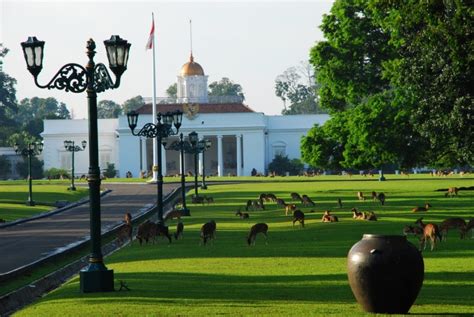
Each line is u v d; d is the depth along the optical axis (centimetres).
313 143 16575
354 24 15475
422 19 7488
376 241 4097
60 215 14375
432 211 11581
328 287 5088
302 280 5428
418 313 4122
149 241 8531
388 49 15325
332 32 15838
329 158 16612
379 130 14738
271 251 7238
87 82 5222
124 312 4312
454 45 6888
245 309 4325
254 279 5522
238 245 7869
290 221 10662
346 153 15800
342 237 8325
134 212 14338
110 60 5250
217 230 9731
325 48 15900
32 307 4675
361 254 4097
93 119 5188
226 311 4272
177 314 4209
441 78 8019
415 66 8475
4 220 12912
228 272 5912
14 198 18750
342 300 4575
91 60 5241
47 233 10512
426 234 6962
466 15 6688
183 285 5291
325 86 16575
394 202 13825
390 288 4041
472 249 6950
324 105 16725
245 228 9919
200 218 11962
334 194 16875
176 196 19488
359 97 15862
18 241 9450
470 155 9131
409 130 14612
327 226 9631
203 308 4378
